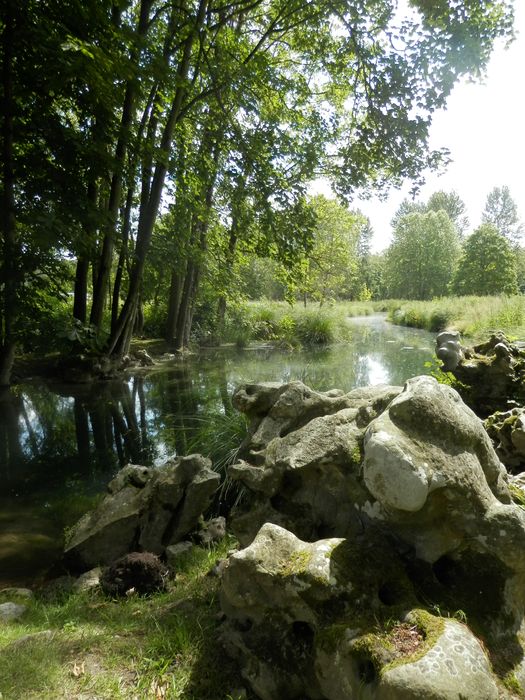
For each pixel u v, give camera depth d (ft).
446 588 5.35
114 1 26.58
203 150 39.70
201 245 50.65
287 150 36.91
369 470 5.16
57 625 7.60
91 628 7.29
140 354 43.80
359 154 33.96
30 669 5.90
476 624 4.97
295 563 5.42
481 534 5.24
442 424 5.49
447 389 6.03
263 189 34.81
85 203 29.48
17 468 18.06
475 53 27.89
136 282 39.11
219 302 63.26
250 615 5.84
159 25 40.93
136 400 28.96
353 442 6.71
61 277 31.37
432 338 61.62
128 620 7.52
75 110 32.01
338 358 46.19
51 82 24.16
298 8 36.24
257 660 5.50
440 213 172.76
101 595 9.02
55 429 23.43
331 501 6.92
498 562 5.22
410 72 29.45
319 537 6.89
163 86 32.86
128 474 12.22
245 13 46.88
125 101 34.06
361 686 4.43
